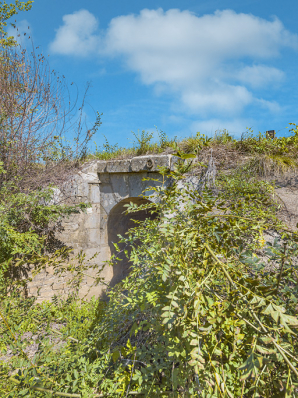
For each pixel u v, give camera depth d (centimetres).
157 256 203
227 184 512
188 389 182
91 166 735
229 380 177
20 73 750
